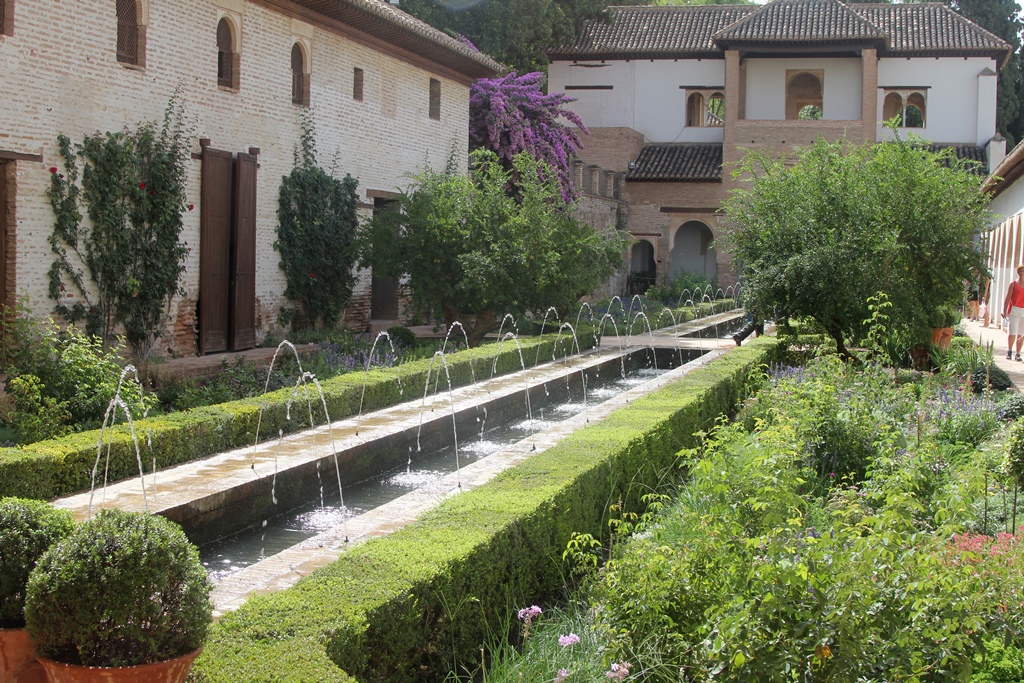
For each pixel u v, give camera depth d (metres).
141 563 3.38
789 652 3.83
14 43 11.55
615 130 35.03
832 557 4.00
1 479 6.74
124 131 13.35
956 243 13.62
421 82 21.84
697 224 36.75
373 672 4.16
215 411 9.19
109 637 3.38
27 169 11.84
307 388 10.72
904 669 3.81
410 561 4.75
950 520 5.12
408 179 21.41
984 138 34.28
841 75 34.41
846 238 13.33
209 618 3.56
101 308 13.02
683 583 4.43
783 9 34.62
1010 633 4.19
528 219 16.92
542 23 32.62
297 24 17.25
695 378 11.91
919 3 36.72
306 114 17.66
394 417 10.93
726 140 33.97
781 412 8.59
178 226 14.20
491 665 4.89
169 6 14.12
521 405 13.36
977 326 25.98
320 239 17.88
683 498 7.35
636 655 4.33
